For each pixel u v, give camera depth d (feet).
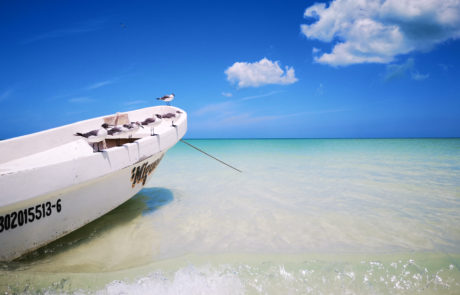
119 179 14.93
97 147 19.79
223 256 11.61
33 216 10.53
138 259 11.73
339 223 15.72
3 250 9.99
